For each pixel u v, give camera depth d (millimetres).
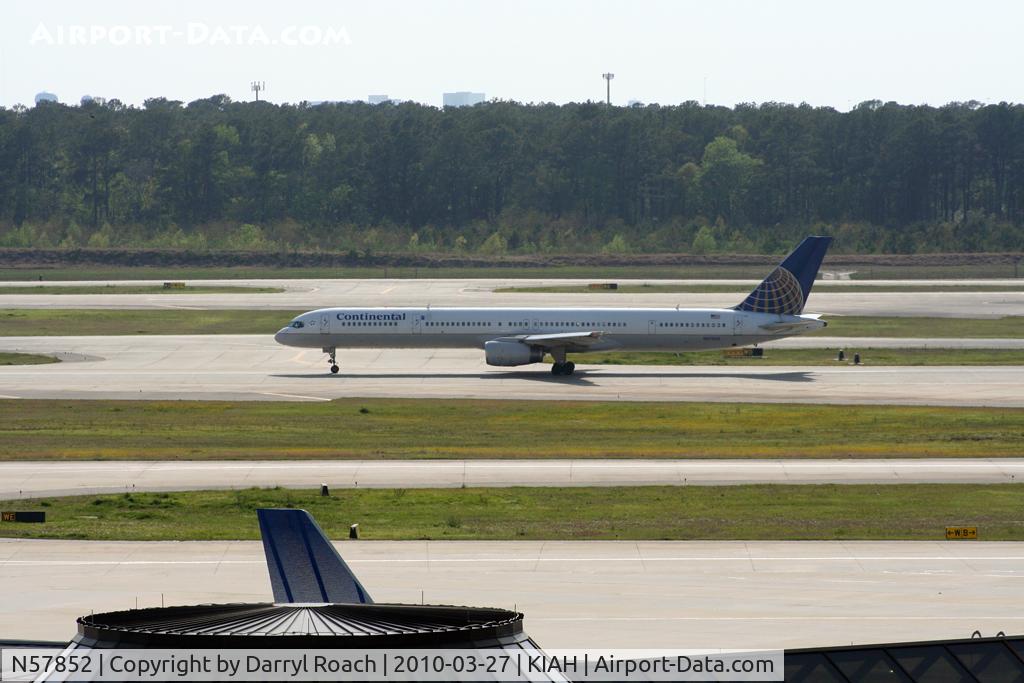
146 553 164625
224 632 62281
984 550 165875
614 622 133000
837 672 91500
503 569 156625
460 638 62000
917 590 146000
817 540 172250
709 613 136500
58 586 147750
